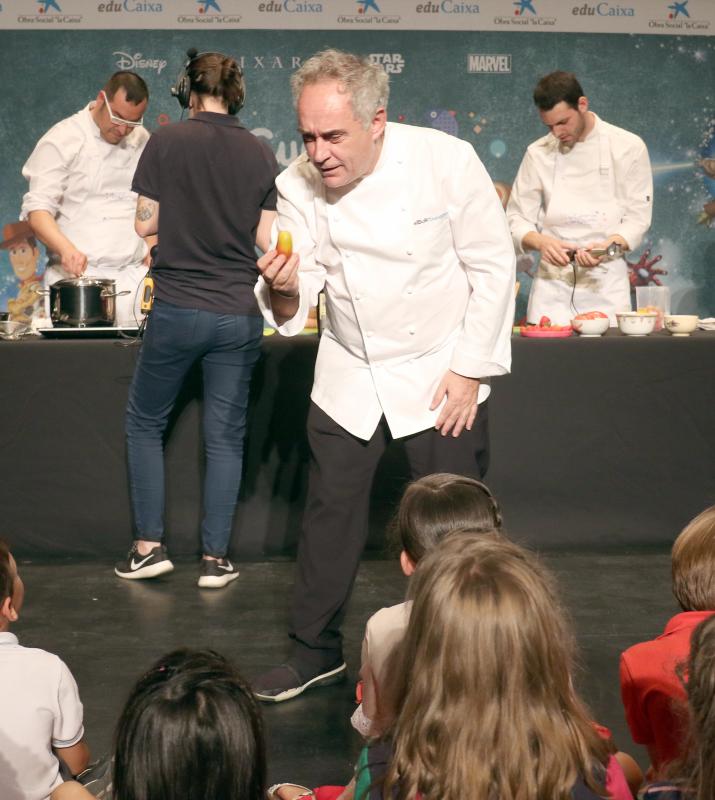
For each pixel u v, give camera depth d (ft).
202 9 20.59
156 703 4.01
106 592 11.12
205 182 10.51
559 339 11.93
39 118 20.61
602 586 11.13
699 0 21.04
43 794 5.76
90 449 11.84
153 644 9.73
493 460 12.05
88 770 6.23
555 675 4.24
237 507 12.09
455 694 4.16
